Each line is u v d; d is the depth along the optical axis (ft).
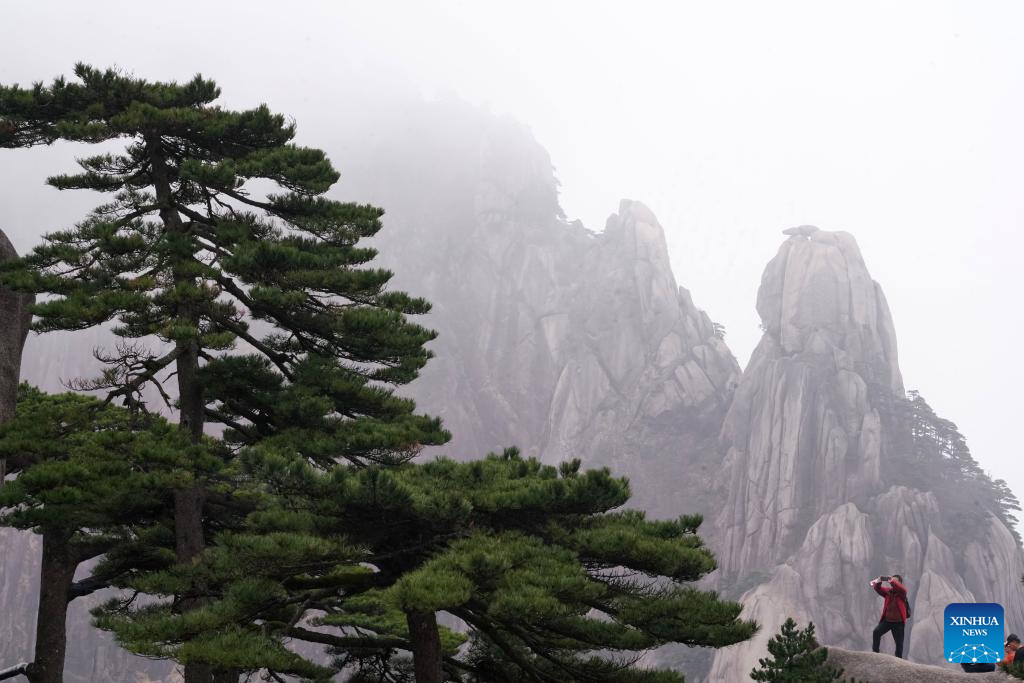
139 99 76.89
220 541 57.36
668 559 50.85
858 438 559.79
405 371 79.25
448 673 65.41
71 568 73.51
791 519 547.90
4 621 574.15
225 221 77.66
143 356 74.28
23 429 68.23
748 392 615.57
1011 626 501.15
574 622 54.39
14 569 591.37
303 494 53.47
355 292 78.28
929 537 501.97
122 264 72.79
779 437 574.15
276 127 77.97
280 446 71.00
